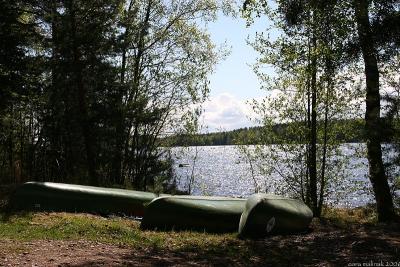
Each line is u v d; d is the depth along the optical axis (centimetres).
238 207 1323
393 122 1098
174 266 777
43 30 2105
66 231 1021
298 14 1183
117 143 2189
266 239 1090
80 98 2016
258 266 792
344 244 911
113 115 2041
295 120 1562
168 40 2373
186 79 2314
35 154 2467
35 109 2262
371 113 1197
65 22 1933
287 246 962
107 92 2062
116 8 2078
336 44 1086
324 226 1358
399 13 919
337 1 1026
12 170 2477
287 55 1467
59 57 1981
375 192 1247
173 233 1167
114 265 744
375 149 1211
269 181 1728
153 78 2325
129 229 1133
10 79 1998
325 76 1374
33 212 1330
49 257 771
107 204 1509
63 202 1494
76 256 794
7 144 2520
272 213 1166
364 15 979
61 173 2352
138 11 2370
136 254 854
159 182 2208
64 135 2289
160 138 2372
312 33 1343
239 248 959
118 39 2059
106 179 2272
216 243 1031
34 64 2020
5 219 1152
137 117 2130
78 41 1955
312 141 1525
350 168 1541
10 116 2288
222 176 6438
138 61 2353
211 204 1299
